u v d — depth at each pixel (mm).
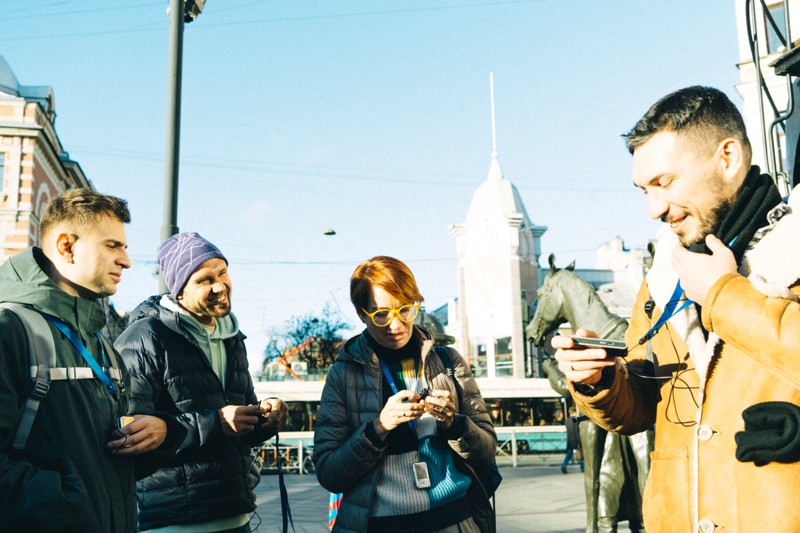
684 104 1910
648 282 2250
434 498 2771
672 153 1905
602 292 41188
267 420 3270
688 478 1875
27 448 2135
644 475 4934
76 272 2459
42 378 2176
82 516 2092
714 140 1890
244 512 3344
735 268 1771
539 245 38562
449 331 42156
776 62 3150
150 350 3230
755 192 1869
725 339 1728
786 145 3590
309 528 9633
